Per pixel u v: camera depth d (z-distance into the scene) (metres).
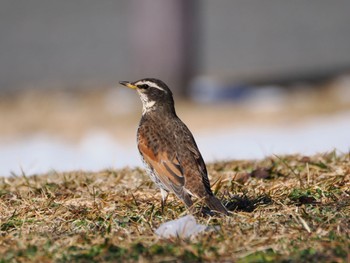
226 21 36.81
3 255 7.73
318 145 19.22
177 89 26.22
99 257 7.51
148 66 26.41
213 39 34.34
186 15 26.27
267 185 10.50
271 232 8.09
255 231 8.12
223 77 28.62
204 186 8.95
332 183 10.09
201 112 24.17
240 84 27.56
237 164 12.26
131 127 22.80
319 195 9.67
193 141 9.49
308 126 21.86
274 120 22.88
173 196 10.05
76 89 27.61
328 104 24.36
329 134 20.56
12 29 36.12
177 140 9.42
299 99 25.17
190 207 8.71
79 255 7.60
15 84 28.77
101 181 11.40
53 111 25.02
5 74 30.14
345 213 8.77
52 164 18.19
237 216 8.77
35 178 11.96
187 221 8.24
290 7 38.38
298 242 7.77
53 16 37.81
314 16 36.69
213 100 25.56
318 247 7.56
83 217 9.16
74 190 10.88
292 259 7.25
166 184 9.13
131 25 35.69
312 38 33.56
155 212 9.22
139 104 25.17
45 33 35.38
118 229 8.57
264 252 7.50
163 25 26.19
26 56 32.34
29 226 8.95
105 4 39.62
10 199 10.34
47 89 27.81
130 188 10.76
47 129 23.34
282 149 18.91
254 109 24.22
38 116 24.58
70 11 38.62
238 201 9.59
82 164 17.92
